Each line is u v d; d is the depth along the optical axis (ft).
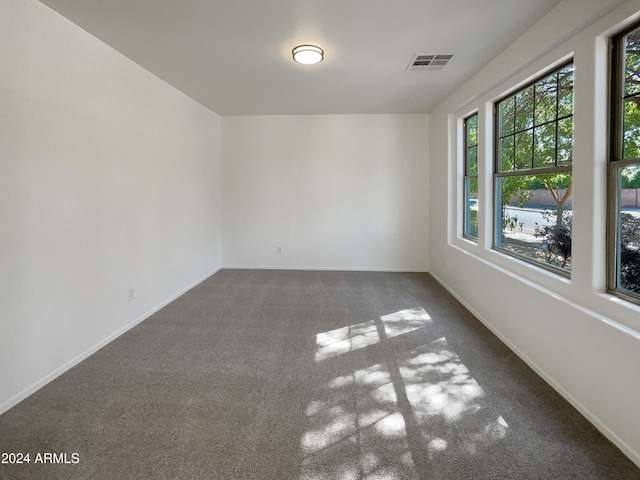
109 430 6.53
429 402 7.45
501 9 8.24
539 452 5.97
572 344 7.32
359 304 14.08
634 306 6.23
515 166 11.05
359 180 19.93
